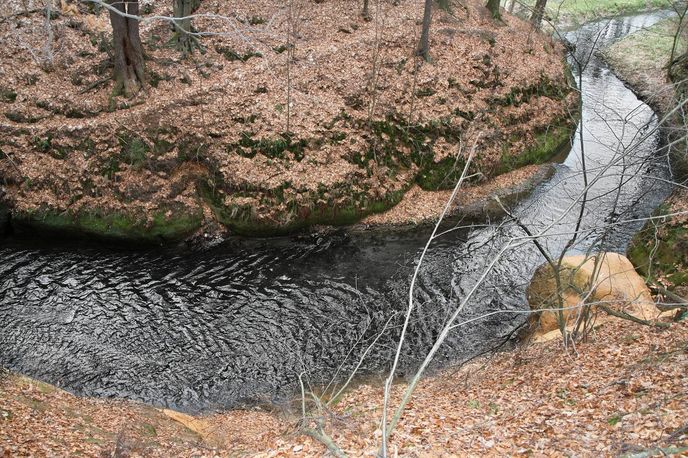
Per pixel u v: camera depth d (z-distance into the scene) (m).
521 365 12.61
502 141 25.72
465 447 8.34
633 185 23.28
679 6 33.44
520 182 24.91
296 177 21.03
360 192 21.83
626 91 33.97
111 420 11.45
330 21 27.59
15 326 15.56
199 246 20.14
